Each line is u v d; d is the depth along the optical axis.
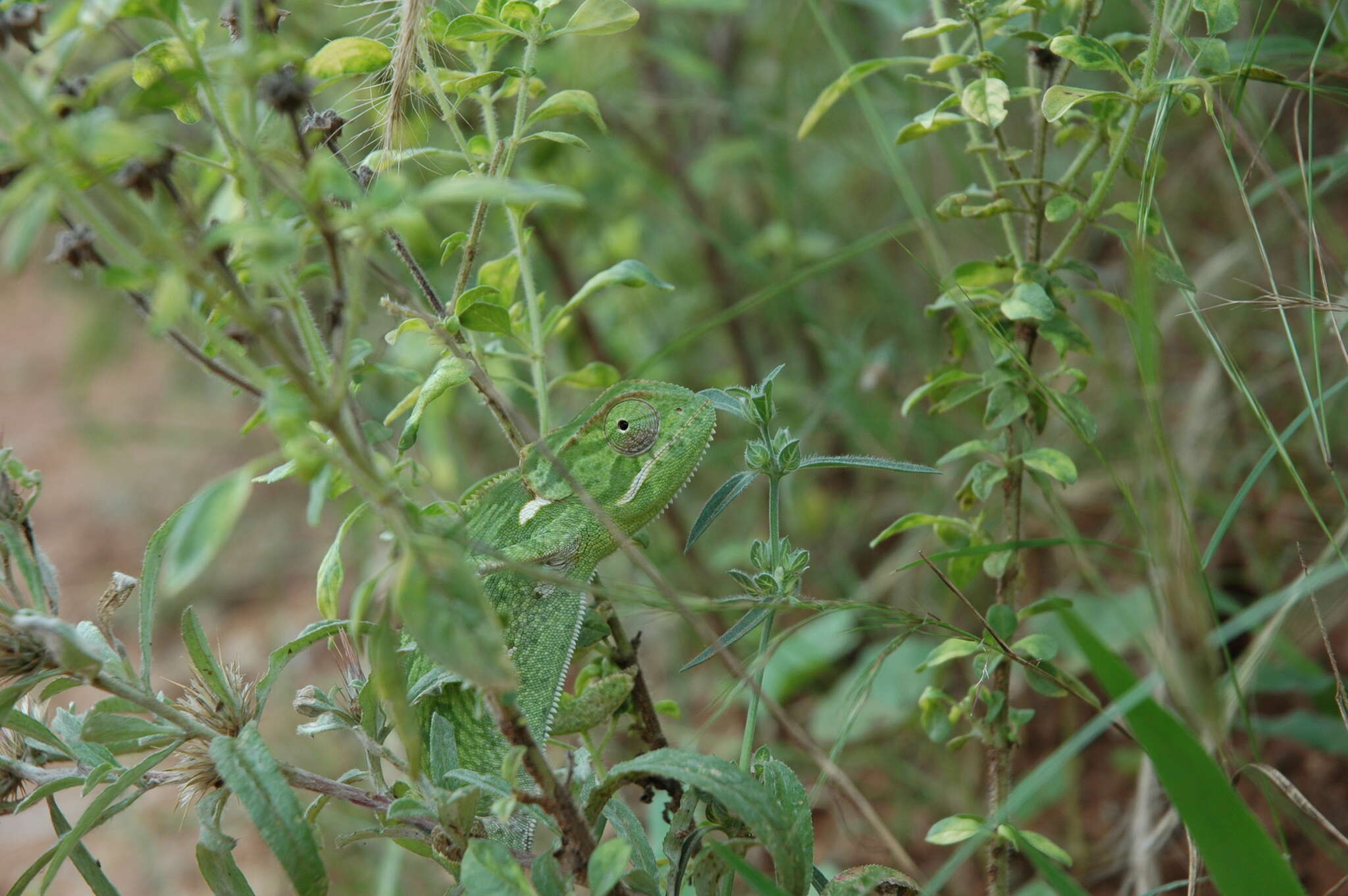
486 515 0.75
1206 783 0.67
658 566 1.02
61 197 0.62
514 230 0.74
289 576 1.40
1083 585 0.94
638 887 0.68
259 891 0.96
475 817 0.68
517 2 0.71
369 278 0.85
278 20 0.68
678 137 1.19
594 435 0.75
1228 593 0.92
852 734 0.93
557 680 0.73
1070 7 0.76
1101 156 0.85
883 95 1.06
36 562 0.68
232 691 0.68
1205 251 0.99
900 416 1.02
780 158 1.06
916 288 1.11
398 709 0.65
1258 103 0.93
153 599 0.68
